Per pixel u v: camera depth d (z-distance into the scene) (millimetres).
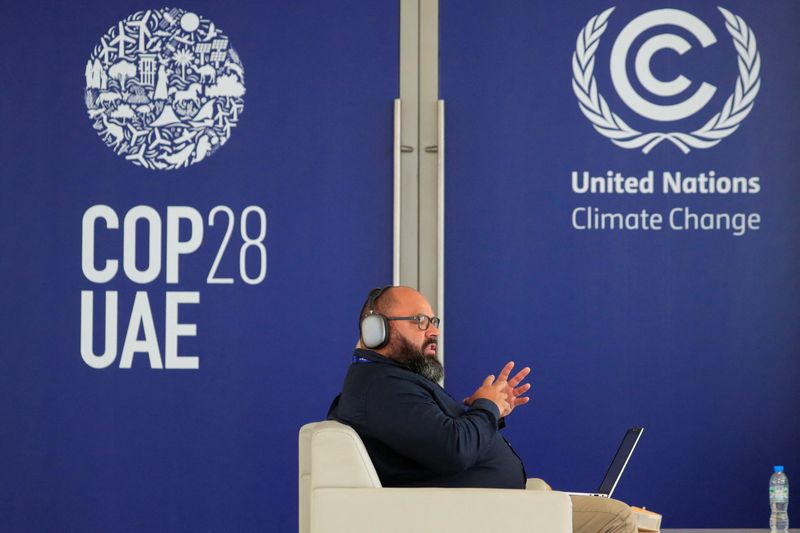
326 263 12602
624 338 12648
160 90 12672
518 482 8133
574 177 12719
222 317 12570
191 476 12492
